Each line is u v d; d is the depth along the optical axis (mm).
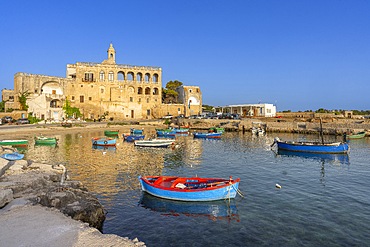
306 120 86250
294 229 14359
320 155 39031
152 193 19234
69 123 73188
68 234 10258
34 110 76812
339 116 89875
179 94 116062
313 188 21750
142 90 104375
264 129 83250
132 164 31672
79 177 24859
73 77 100688
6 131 55875
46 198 14430
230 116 95375
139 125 87250
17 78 84250
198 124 91250
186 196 18094
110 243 9773
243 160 35188
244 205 17781
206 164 32312
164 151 42656
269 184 22859
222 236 13656
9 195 13648
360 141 58562
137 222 15250
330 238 13391
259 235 13750
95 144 46094
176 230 14328
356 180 24500
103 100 97500
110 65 98750
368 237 13484
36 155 36656
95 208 14719
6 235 10023
